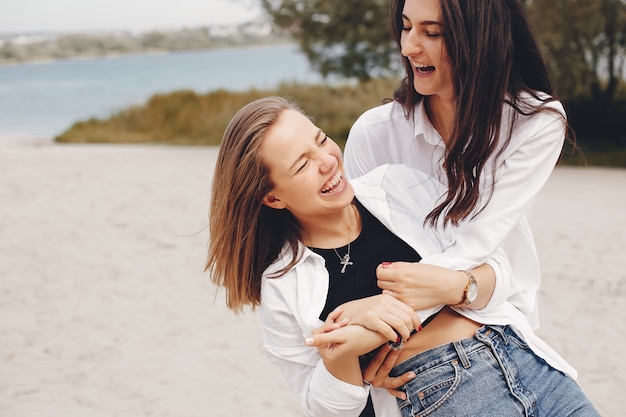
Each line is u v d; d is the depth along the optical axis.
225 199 2.00
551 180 10.86
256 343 5.05
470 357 1.91
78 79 73.06
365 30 14.65
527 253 2.26
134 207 9.66
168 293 6.14
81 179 12.21
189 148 16.66
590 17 12.76
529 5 12.89
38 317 5.66
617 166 11.95
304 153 1.92
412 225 2.08
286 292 1.98
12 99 49.84
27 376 4.60
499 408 1.88
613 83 13.84
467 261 1.97
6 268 7.00
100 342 5.13
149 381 4.47
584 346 4.65
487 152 2.05
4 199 10.56
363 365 1.99
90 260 7.19
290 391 4.29
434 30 2.05
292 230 2.04
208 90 20.95
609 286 5.76
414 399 1.93
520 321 2.04
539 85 2.21
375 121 2.49
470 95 2.03
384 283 1.90
